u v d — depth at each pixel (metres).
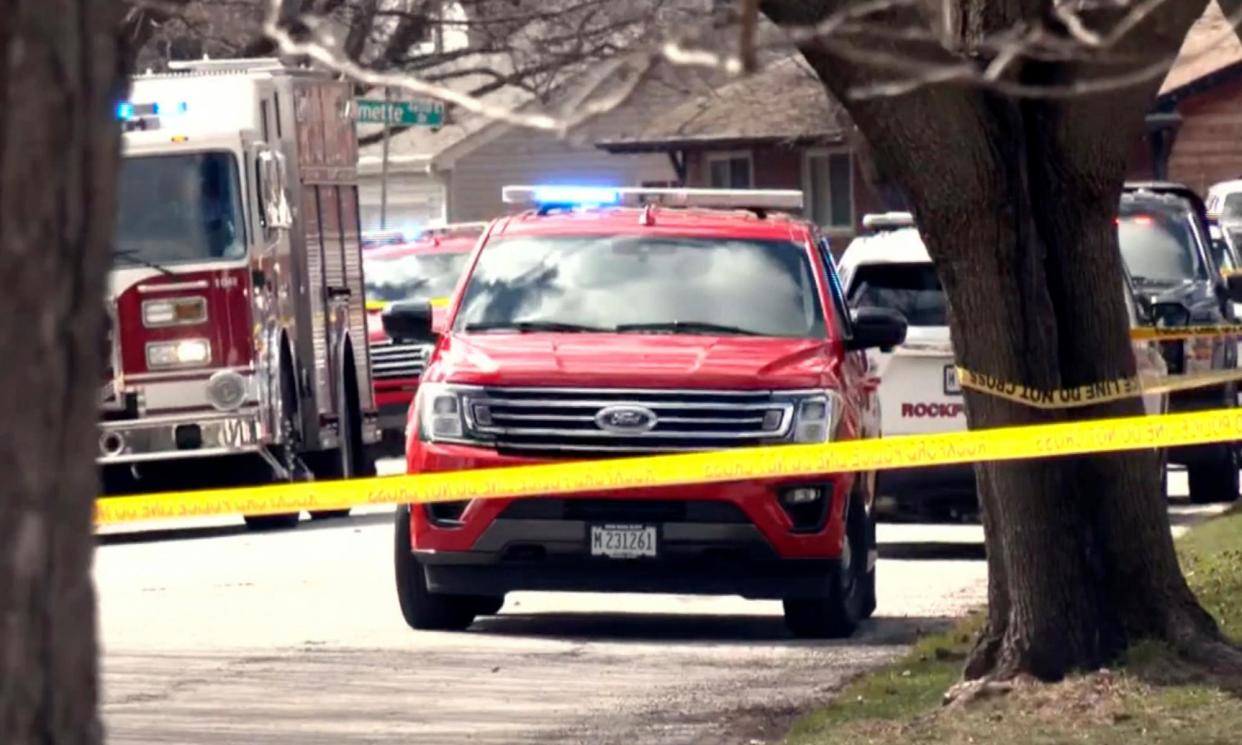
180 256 69.00
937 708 33.31
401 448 106.50
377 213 187.25
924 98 31.03
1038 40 25.95
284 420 72.38
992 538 34.16
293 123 75.81
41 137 11.14
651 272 47.91
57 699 11.45
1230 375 53.31
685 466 35.38
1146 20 30.69
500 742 34.03
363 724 35.69
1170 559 33.84
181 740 34.41
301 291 76.31
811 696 37.50
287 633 46.41
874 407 50.34
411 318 48.41
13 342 11.18
